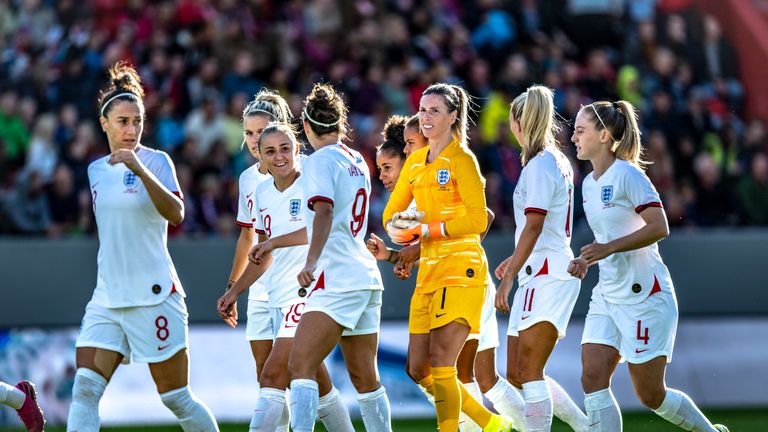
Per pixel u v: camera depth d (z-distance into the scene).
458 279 22.05
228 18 49.78
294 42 50.09
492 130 46.28
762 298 40.12
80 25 49.88
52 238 39.84
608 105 22.64
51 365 37.12
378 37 50.75
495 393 25.45
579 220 43.66
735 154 48.22
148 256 20.23
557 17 53.25
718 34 53.75
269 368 21.95
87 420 19.61
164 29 48.97
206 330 37.72
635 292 22.22
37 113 46.12
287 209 22.56
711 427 23.12
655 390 22.47
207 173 43.84
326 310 20.55
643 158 46.56
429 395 24.44
